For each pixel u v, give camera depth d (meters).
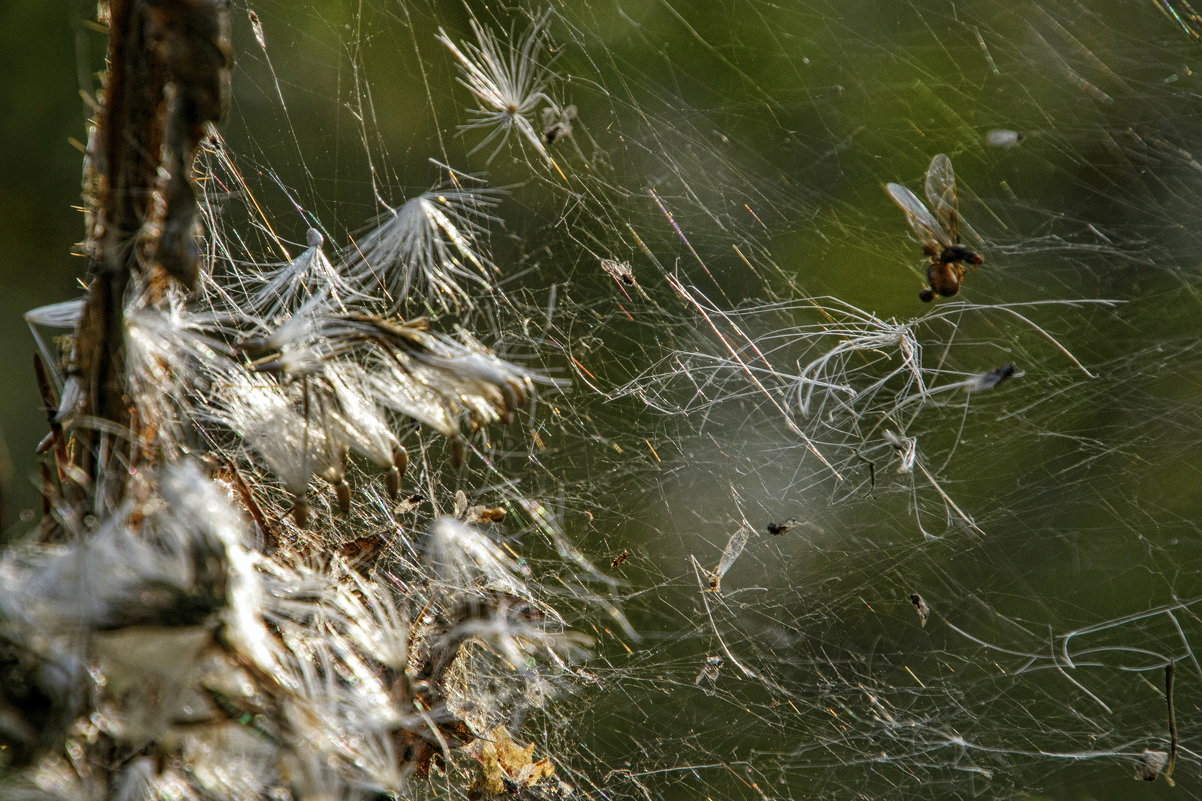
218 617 0.47
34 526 0.53
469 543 0.54
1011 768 0.59
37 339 0.53
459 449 0.53
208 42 0.50
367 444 0.53
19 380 0.58
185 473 0.50
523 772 0.54
